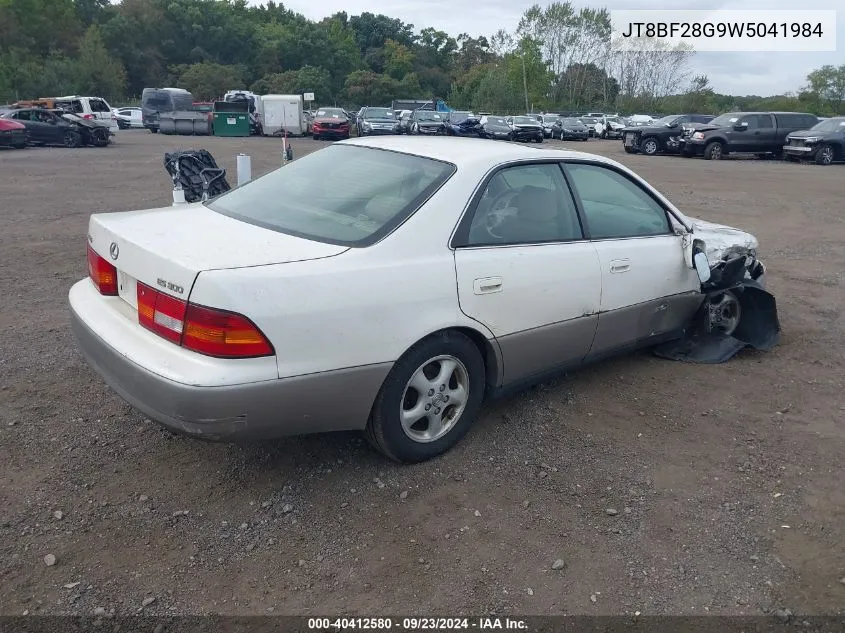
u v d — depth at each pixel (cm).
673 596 273
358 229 331
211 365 278
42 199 1227
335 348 300
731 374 489
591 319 414
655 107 7381
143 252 304
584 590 275
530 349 386
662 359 514
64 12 7650
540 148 415
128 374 298
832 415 430
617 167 448
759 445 391
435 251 335
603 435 396
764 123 2722
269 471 346
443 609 263
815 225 1182
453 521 313
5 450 355
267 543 295
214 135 3953
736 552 300
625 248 431
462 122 3519
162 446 366
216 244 312
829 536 312
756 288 513
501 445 380
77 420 389
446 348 344
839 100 7456
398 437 338
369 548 294
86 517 307
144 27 8700
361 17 11938
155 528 302
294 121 3834
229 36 9381
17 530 296
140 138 3528
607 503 331
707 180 1878
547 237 392
